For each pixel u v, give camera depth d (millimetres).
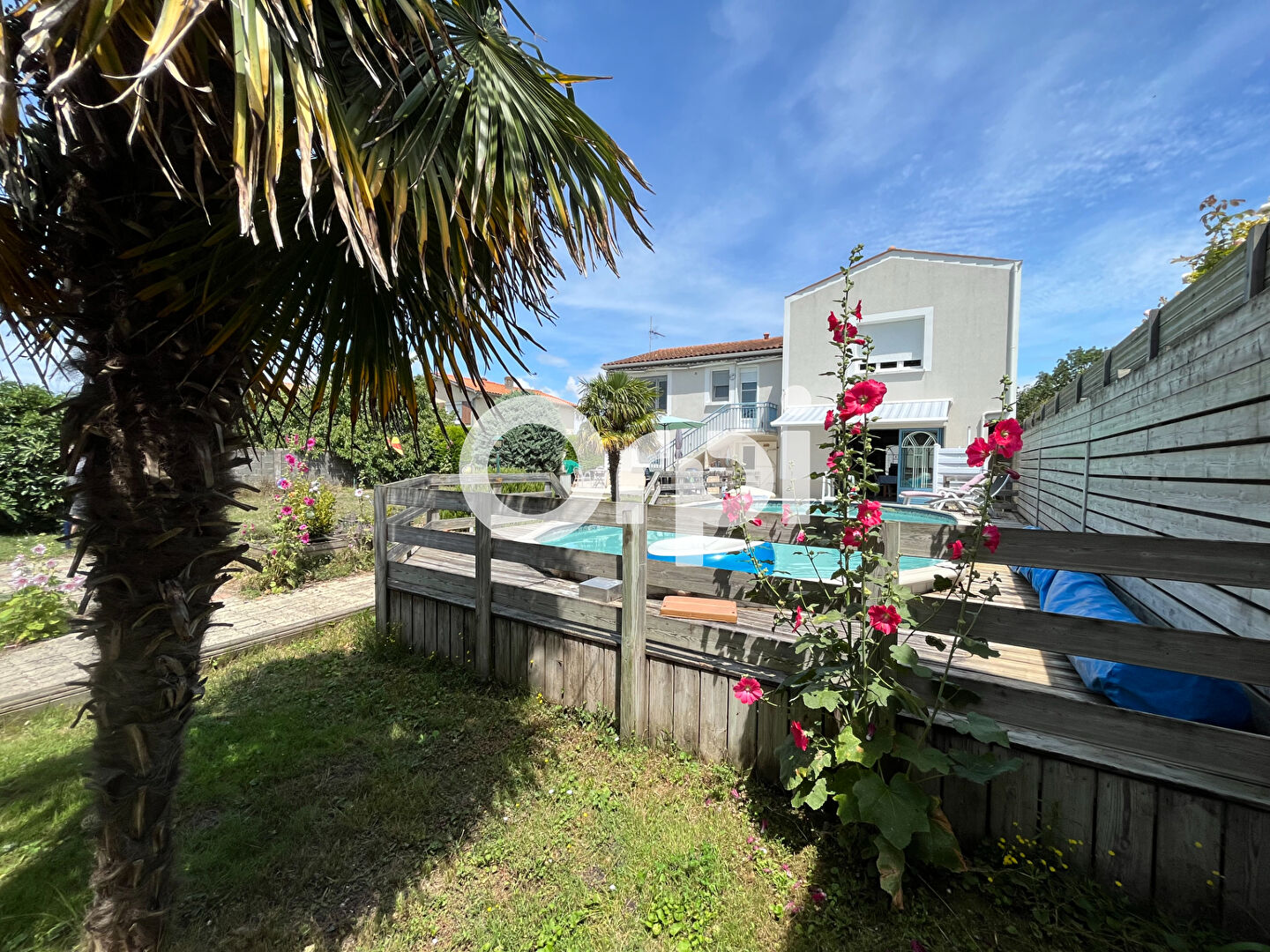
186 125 1309
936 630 2264
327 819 2490
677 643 2982
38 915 1953
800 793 2211
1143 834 1911
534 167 1756
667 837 2357
